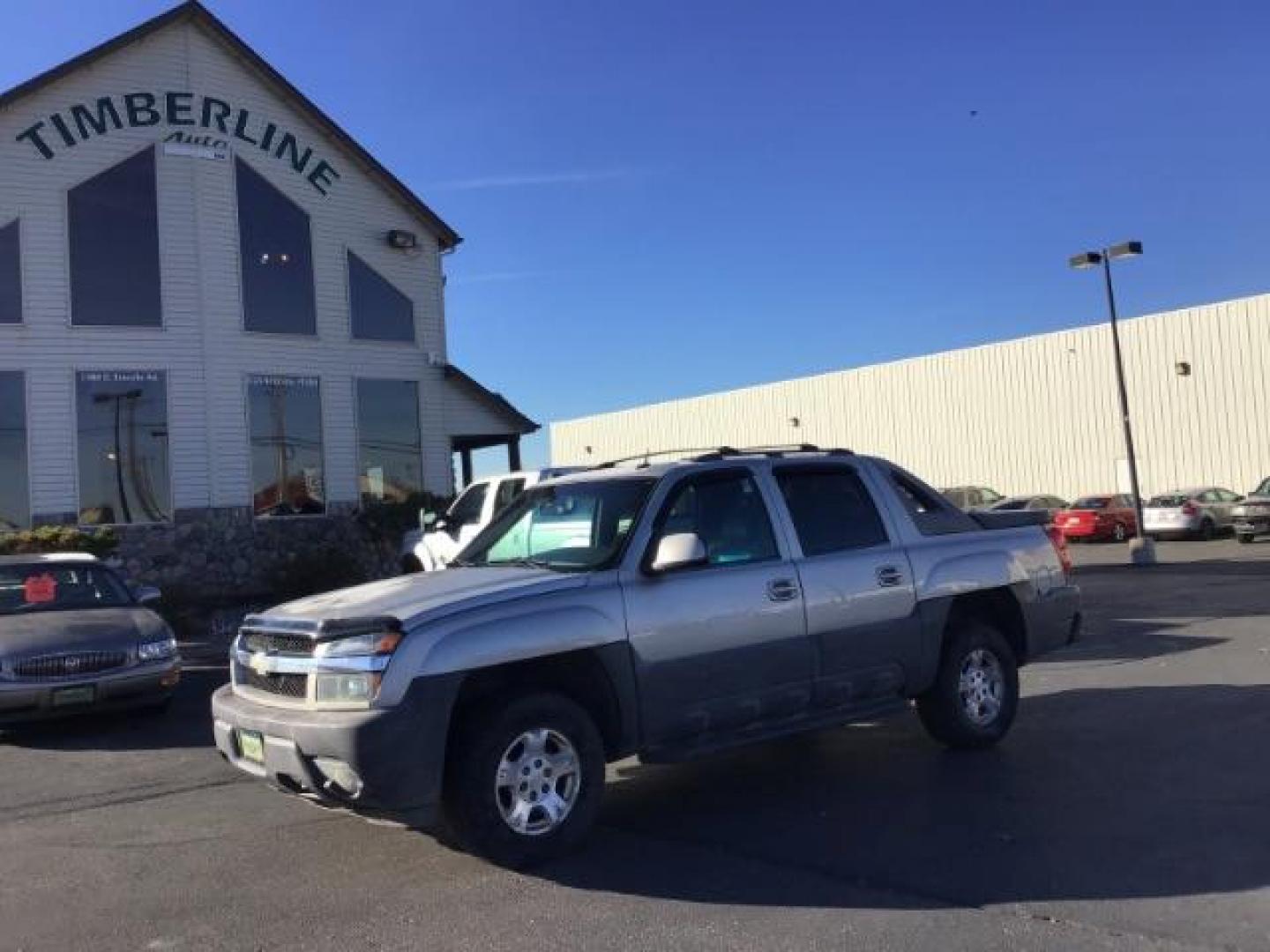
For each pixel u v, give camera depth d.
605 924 4.68
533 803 5.49
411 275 22.20
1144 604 16.11
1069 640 8.18
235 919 4.95
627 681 5.81
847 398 44.62
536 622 5.55
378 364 21.52
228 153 20.06
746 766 7.41
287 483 20.20
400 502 20.56
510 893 5.11
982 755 7.41
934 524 7.51
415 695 5.18
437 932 4.68
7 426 18.03
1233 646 11.55
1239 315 32.66
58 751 9.21
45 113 18.59
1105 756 7.16
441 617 5.37
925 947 4.31
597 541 6.25
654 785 7.04
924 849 5.50
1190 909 4.59
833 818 6.11
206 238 19.70
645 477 6.42
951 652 7.36
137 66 19.36
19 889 5.54
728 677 6.16
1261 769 6.65
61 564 11.32
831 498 7.02
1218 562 23.45
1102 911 4.60
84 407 18.53
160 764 8.48
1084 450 36.53
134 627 10.34
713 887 5.09
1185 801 6.06
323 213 21.09
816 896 4.91
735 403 49.41
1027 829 5.72
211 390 19.52
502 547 6.75
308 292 20.80
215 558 19.27
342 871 5.55
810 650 6.50
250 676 5.88
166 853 6.02
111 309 18.88
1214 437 33.25
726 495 6.53
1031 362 38.19
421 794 5.18
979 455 39.72
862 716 6.81
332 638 5.34
